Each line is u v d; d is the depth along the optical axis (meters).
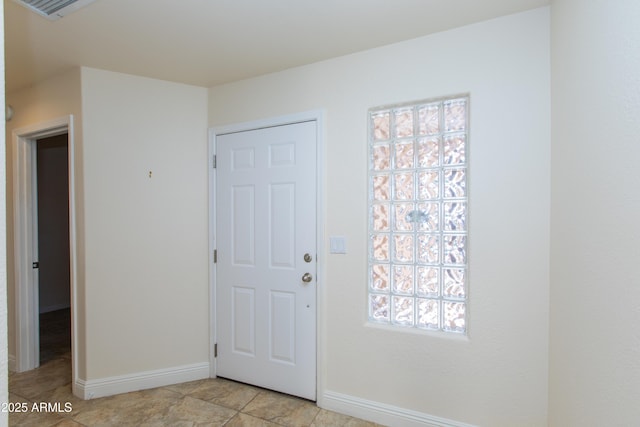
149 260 2.32
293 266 2.21
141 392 2.24
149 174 2.32
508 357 1.63
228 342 2.42
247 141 2.35
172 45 1.90
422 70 1.82
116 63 2.12
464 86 1.72
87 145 2.15
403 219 1.92
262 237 2.30
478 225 1.69
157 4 1.53
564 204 1.37
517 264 1.61
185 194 2.43
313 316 2.14
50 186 4.27
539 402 1.58
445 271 1.82
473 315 1.70
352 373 2.00
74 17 1.62
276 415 1.99
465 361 1.72
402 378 1.86
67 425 1.88
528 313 1.59
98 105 2.18
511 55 1.62
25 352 2.54
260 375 2.30
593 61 1.11
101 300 2.19
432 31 1.77
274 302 2.26
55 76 2.28
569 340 1.30
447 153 1.82
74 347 2.19
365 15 1.62
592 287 1.11
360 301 1.98
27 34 1.77
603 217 1.04
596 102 1.09
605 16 1.03
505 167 1.63
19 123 2.51
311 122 2.14
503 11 1.60
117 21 1.66
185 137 2.43
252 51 1.97
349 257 2.02
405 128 1.92
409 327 1.88
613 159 0.98
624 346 0.92
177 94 2.41
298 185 2.19
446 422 1.75
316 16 1.63
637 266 0.86
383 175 1.97
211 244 2.46
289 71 2.20
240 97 2.37
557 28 1.45
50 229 4.27
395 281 1.94
